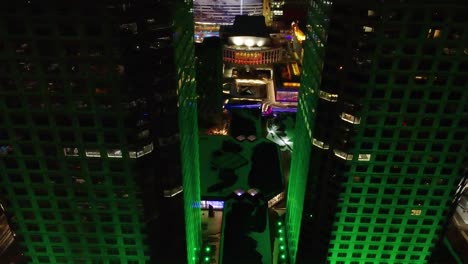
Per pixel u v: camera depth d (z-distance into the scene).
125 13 55.22
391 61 62.59
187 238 85.94
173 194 75.94
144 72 61.25
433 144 70.25
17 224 77.12
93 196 72.88
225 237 110.69
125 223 76.56
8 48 57.09
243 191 132.12
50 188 71.81
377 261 88.25
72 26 55.53
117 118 63.53
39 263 83.56
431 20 58.28
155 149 69.69
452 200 77.31
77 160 68.44
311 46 83.38
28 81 60.16
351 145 71.75
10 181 71.00
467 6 56.41
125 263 83.44
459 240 119.56
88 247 80.62
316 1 77.88
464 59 61.09
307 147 84.44
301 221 89.06
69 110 62.97
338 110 70.88
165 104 66.12
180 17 66.31
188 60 78.38
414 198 77.50
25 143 66.50
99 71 59.31
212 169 147.62
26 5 53.72
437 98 65.31
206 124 193.25
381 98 66.25
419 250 85.50
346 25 63.03
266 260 103.06
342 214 81.25
